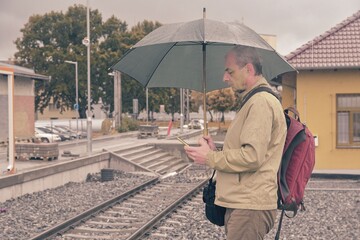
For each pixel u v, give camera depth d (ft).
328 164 64.03
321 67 62.54
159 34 12.71
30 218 38.06
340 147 63.82
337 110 64.13
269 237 29.43
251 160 10.04
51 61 209.97
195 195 50.31
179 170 85.97
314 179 61.41
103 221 36.52
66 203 45.55
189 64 15.24
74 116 287.07
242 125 10.64
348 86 63.72
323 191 49.21
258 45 12.16
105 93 219.82
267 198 10.42
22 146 69.72
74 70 206.80
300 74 64.59
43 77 107.34
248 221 10.43
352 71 63.62
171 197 49.60
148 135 135.33
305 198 44.32
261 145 10.07
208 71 15.38
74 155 77.36
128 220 36.65
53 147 70.54
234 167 10.27
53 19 219.20
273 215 10.72
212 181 11.78
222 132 185.57
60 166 58.65
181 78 15.44
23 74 98.84
